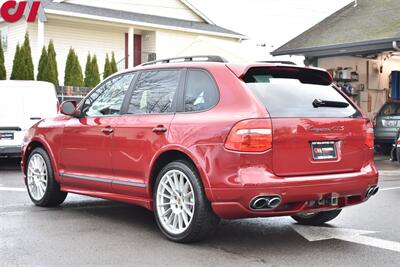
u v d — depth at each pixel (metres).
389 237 5.75
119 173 6.09
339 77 20.55
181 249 5.21
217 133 5.04
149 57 25.70
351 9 21.05
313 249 5.26
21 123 11.91
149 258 4.91
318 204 5.28
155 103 5.87
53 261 4.80
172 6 27.66
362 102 21.47
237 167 4.89
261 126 4.92
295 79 5.67
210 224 5.21
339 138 5.40
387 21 17.95
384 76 22.42
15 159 14.26
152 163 5.62
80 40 24.34
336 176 5.29
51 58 19.08
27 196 8.23
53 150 7.06
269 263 4.78
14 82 12.05
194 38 27.08
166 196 5.56
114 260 4.85
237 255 5.02
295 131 5.07
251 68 5.34
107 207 7.41
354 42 16.58
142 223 6.38
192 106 5.48
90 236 5.72
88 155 6.47
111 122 6.21
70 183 6.84
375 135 16.47
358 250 5.23
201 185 5.18
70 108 6.72
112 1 25.75
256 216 5.00
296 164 5.08
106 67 21.80
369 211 7.22
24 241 5.48
